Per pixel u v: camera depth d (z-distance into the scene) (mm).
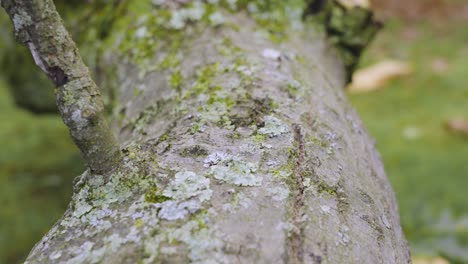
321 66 1119
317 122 852
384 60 4605
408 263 780
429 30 5234
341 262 659
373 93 3865
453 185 2486
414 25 5367
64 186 2717
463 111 3369
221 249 632
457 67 4160
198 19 1143
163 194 689
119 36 1196
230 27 1117
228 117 828
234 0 1190
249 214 668
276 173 725
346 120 939
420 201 2311
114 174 714
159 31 1146
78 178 739
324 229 680
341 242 679
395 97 3748
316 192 722
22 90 1773
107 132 711
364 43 1350
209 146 764
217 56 1011
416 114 3438
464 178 2547
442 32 5168
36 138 3373
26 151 3182
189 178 707
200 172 719
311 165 757
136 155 736
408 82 3986
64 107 693
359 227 714
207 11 1155
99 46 1222
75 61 692
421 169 2660
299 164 752
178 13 1160
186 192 689
